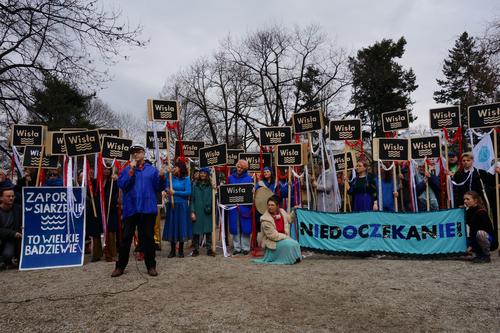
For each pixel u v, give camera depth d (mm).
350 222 7719
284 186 9375
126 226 5949
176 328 3818
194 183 8289
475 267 6332
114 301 4660
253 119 33031
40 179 8273
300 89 32656
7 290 5254
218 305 4477
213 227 8039
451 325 3838
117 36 13688
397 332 3693
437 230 7344
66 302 4641
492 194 7602
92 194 7457
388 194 8328
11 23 12711
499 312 4164
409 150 8289
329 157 9047
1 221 6840
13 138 8453
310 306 4434
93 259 7488
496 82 14438
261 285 5348
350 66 33062
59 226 7059
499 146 11562
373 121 35625
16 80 14078
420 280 5539
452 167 9391
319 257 7824
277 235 7141
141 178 5930
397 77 34594
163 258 7688
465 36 29328
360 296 4793
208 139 36875
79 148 7566
